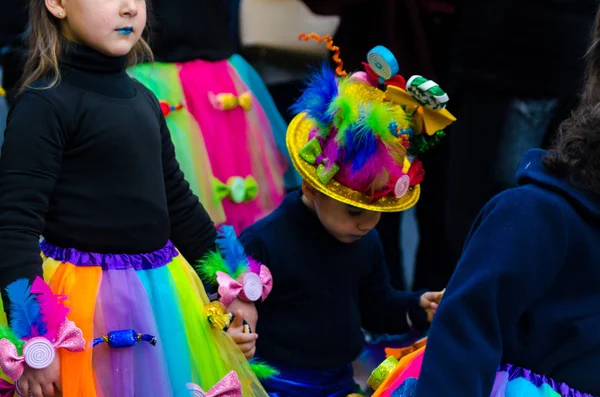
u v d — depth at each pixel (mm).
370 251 6395
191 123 7430
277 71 9328
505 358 4270
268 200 7926
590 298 4199
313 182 5434
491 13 7629
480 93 7816
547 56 7539
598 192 4180
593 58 4422
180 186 5402
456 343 3939
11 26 7375
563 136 4316
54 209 4629
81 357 4406
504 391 4207
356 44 8656
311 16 9281
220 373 5000
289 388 5977
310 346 6020
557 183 4227
